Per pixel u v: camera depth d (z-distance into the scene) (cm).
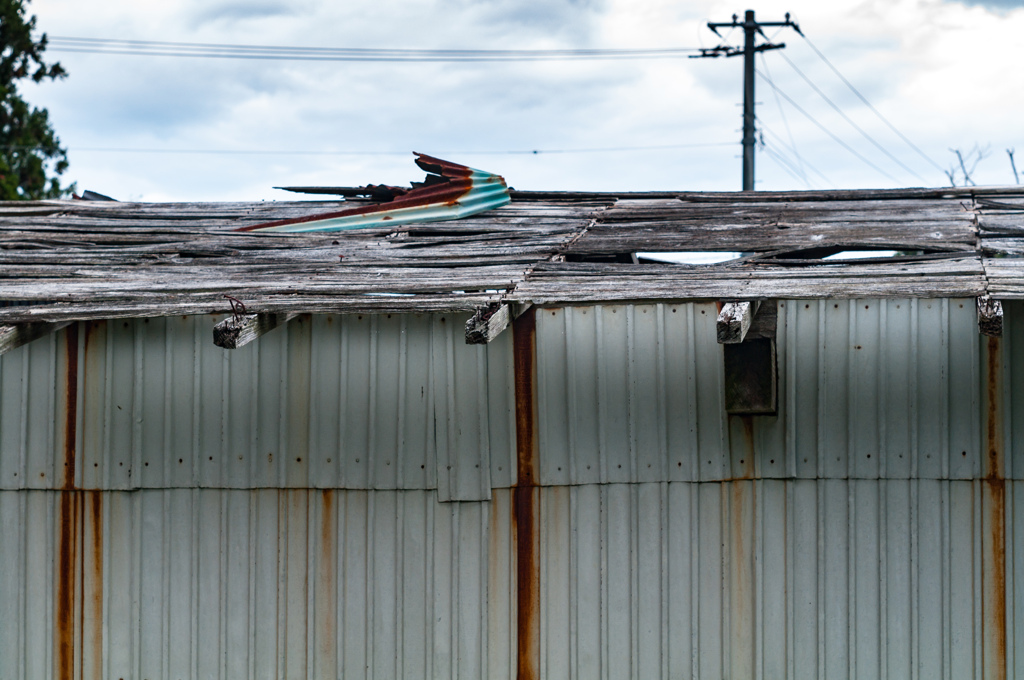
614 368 1008
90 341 1037
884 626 978
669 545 1001
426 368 1020
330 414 1023
